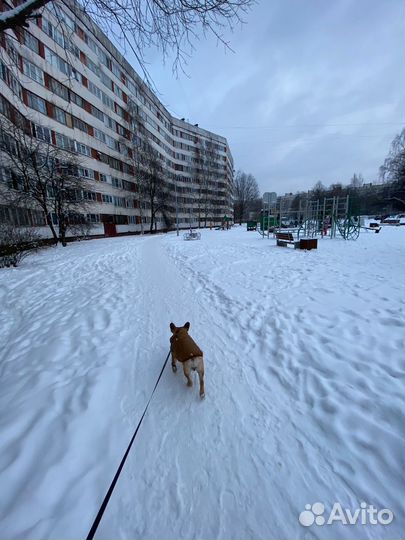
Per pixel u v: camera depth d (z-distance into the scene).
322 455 2.12
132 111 38.28
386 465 1.98
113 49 34.94
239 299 5.57
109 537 1.62
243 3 3.76
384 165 34.16
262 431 2.37
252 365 3.33
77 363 3.47
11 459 2.12
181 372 3.28
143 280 7.82
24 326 4.93
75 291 7.00
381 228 27.97
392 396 2.56
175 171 59.22
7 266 11.41
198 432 2.38
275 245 15.54
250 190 86.25
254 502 1.81
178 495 1.87
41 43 23.09
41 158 19.67
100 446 2.25
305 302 5.10
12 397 2.86
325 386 2.81
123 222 38.69
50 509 1.77
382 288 5.62
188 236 22.98
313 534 1.61
